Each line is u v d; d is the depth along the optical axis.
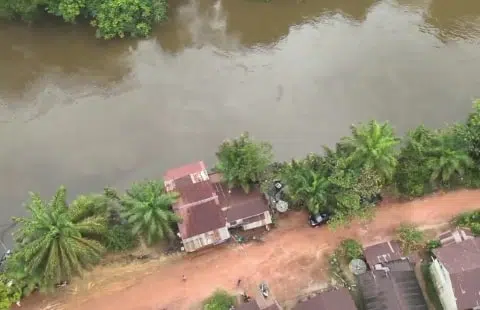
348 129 52.75
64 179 50.53
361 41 60.41
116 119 54.66
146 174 50.62
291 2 63.41
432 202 47.06
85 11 60.12
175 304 42.47
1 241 46.47
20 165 51.56
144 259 44.66
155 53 60.22
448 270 39.25
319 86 56.28
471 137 45.09
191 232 43.56
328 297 39.47
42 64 59.97
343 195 42.50
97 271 44.03
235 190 45.62
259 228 45.94
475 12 62.97
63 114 55.38
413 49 59.41
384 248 43.59
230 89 56.56
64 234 38.88
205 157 51.50
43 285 40.62
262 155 44.91
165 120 54.28
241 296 42.62
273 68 58.22
